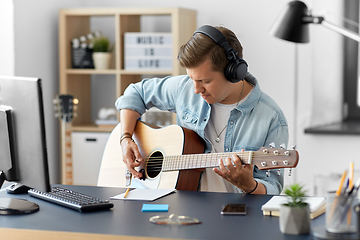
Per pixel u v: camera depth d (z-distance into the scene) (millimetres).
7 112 1327
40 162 1291
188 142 1818
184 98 1941
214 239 1032
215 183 1831
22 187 1537
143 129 1999
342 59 3555
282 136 1738
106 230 1110
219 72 1552
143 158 1904
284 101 3430
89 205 1290
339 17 3373
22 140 1322
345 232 1034
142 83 2152
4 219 1216
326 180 3344
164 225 1145
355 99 3598
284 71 3410
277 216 1212
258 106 1751
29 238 1130
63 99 3211
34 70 3299
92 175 3395
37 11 3307
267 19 3430
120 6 3764
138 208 1321
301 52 3365
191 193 1519
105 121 3408
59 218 1221
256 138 1723
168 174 1789
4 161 1361
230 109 1792
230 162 1411
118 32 3344
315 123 3447
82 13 3367
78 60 3475
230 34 1567
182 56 1552
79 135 3396
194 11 3498
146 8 3291
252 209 1290
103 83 3830
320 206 1240
